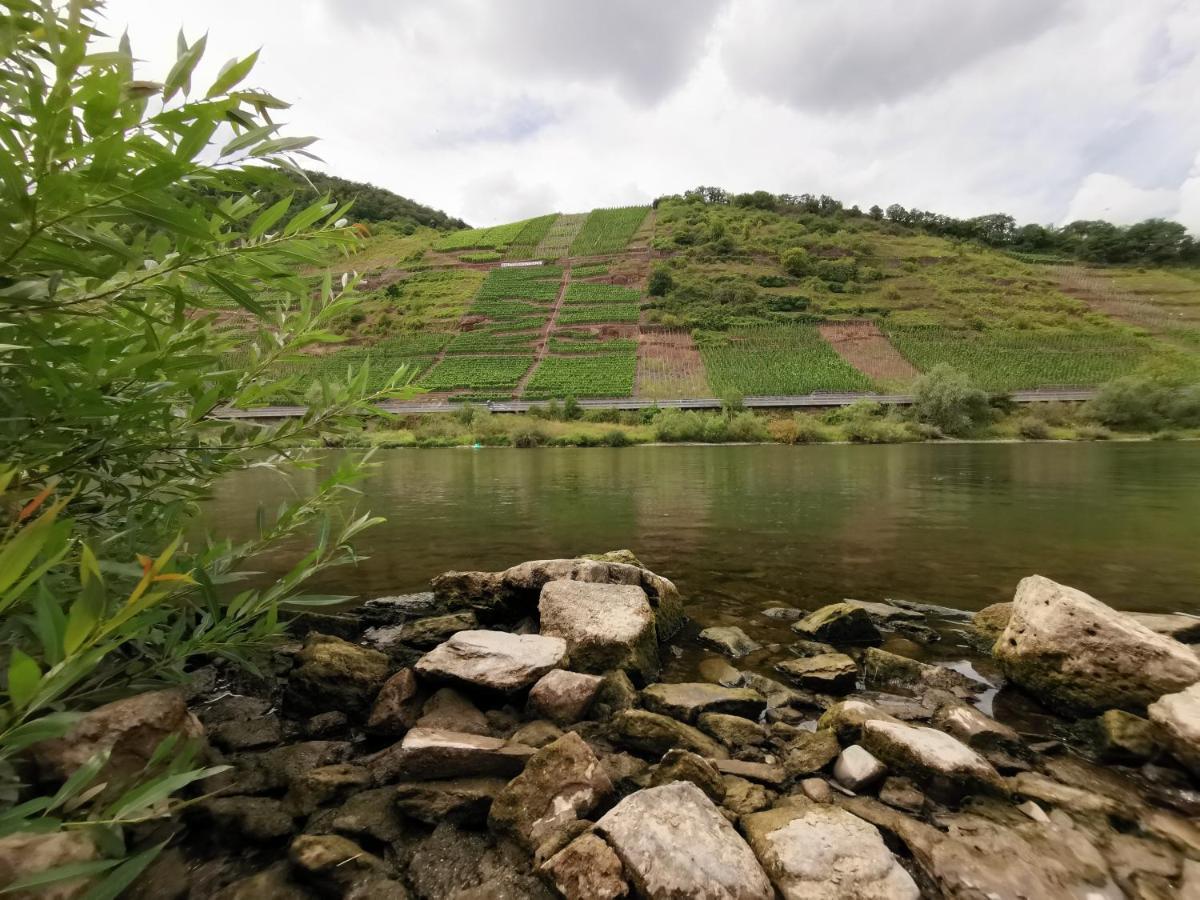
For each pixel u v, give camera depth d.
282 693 3.85
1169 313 73.62
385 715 3.28
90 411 1.84
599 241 110.12
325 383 2.94
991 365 57.66
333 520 11.09
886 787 2.71
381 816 2.48
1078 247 111.75
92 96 1.22
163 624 2.77
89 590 1.02
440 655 3.74
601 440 39.47
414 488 16.56
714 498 14.13
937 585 6.64
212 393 2.24
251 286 1.93
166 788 1.41
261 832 2.36
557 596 4.73
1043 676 3.79
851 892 1.99
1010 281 88.00
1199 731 2.84
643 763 2.98
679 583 6.82
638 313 77.06
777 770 2.95
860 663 4.52
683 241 104.06
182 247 1.69
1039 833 2.43
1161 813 2.61
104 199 1.32
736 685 4.16
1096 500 12.89
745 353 64.56
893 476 18.69
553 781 2.54
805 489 15.69
